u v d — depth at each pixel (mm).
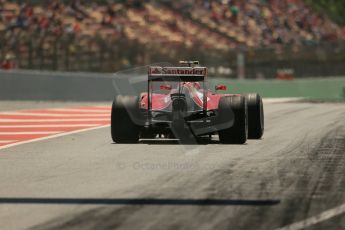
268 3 133750
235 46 118000
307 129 45344
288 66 110812
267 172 28031
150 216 19922
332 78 117062
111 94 83750
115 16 106250
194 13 117938
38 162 31328
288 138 40500
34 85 75250
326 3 147125
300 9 140000
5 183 25828
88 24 101375
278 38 128125
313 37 137500
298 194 23312
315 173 27812
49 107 65812
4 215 20266
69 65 86125
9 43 82562
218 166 29656
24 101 73625
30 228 18594
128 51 92250
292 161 31141
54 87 77062
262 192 23688
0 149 36219
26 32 89000
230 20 122625
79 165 30297
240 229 18328
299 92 106875
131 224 18938
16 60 82250
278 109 63156
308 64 114750
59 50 85375
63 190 24266
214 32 117688
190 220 19406
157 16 111812
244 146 36812
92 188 24609
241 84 98500
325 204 21609
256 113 39969
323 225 18734
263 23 128000
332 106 66688
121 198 22688
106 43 89875
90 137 41781
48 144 38375
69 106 67750
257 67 106750
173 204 21656
